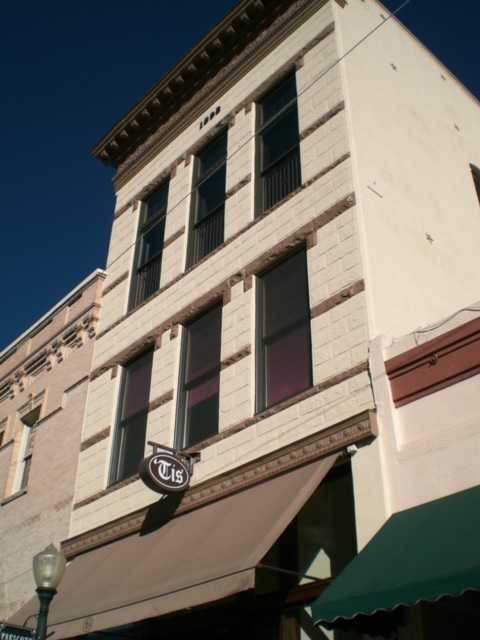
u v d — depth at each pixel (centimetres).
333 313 1059
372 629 771
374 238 1108
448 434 830
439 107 1591
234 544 885
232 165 1480
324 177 1208
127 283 1641
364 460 897
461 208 1424
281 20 1535
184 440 1244
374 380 943
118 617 960
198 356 1316
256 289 1244
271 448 1042
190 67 1714
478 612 820
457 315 893
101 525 1302
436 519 759
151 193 1762
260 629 958
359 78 1345
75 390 1656
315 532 964
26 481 1747
